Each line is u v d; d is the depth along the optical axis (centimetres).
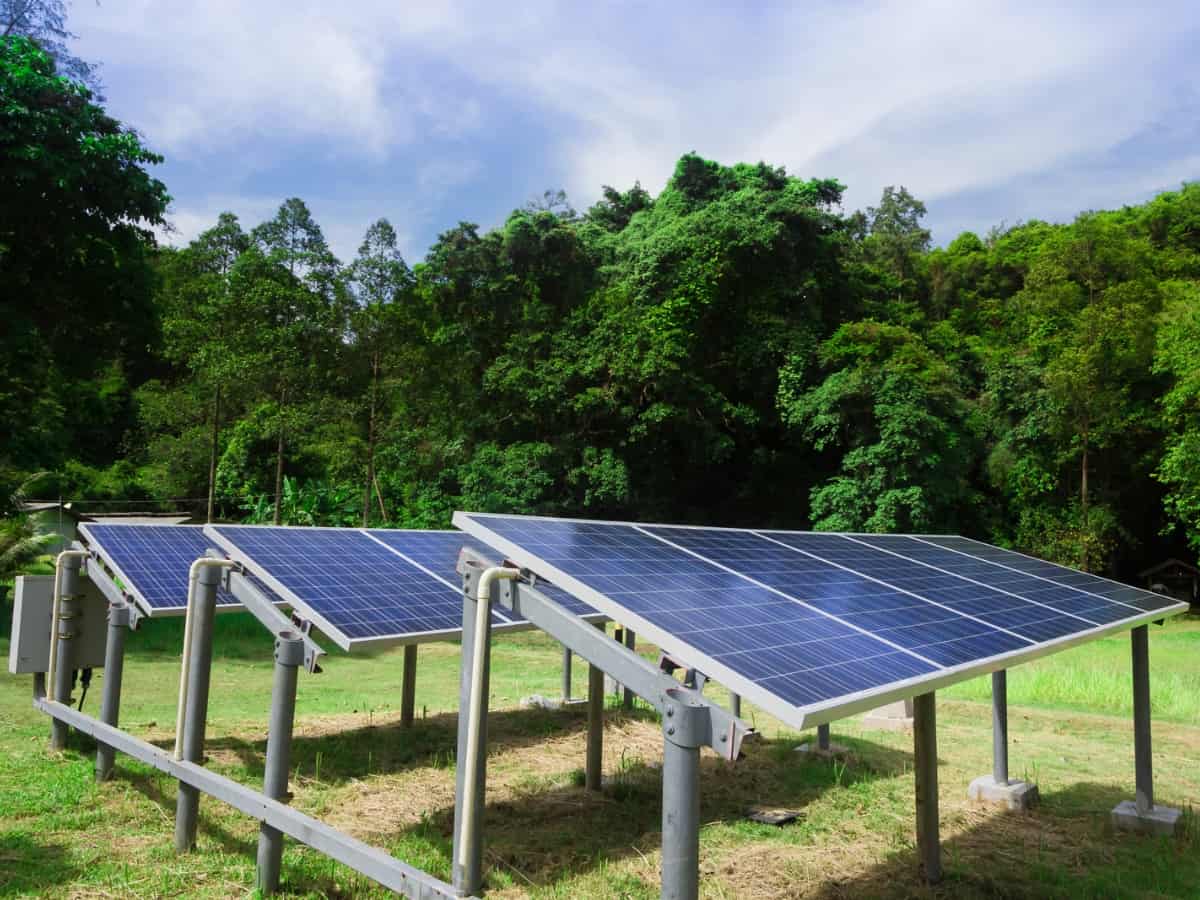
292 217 3138
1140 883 546
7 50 1669
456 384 3328
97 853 508
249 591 514
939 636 447
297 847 536
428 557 843
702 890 514
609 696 1128
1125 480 3428
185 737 521
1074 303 3284
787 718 279
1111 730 1045
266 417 2992
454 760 772
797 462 3641
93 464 4400
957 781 784
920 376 3089
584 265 3734
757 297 3681
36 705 714
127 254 1859
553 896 488
